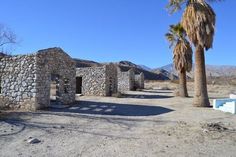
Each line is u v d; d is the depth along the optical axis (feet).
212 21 69.97
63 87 74.43
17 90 61.77
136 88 178.60
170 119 53.36
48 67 66.18
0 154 29.17
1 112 52.80
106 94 110.42
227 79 282.15
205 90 74.02
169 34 111.14
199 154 29.63
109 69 114.01
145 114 60.23
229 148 31.86
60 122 47.01
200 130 41.22
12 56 63.36
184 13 72.95
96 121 49.39
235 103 61.72
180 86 116.26
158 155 29.30
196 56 73.97
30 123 44.73
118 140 36.06
